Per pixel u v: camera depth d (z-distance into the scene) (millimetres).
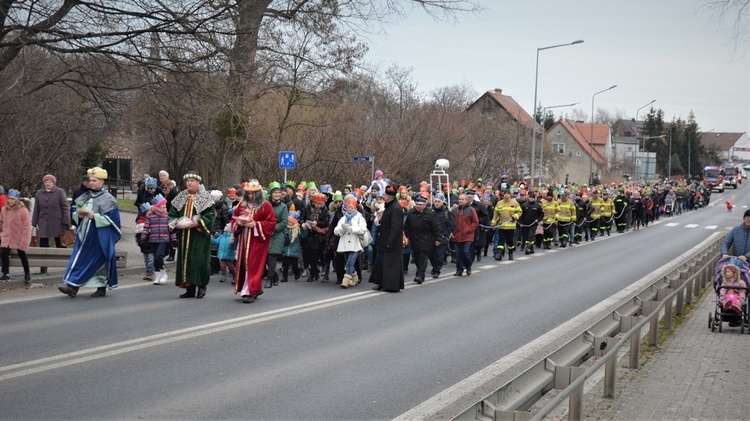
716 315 12000
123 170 54906
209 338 10117
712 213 61031
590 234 36312
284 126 30406
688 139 139250
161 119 27359
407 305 13641
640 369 9281
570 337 11172
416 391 8039
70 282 13008
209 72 19156
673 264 22594
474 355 9812
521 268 20875
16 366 8320
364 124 35031
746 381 8703
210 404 7238
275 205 15539
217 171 25891
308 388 7953
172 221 13180
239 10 19234
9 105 22547
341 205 16438
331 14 22781
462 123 48062
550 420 7266
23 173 23141
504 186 27703
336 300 13875
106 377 8023
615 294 15875
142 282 15461
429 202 19031
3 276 14227
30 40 16531
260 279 13289
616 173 96062
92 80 19000
